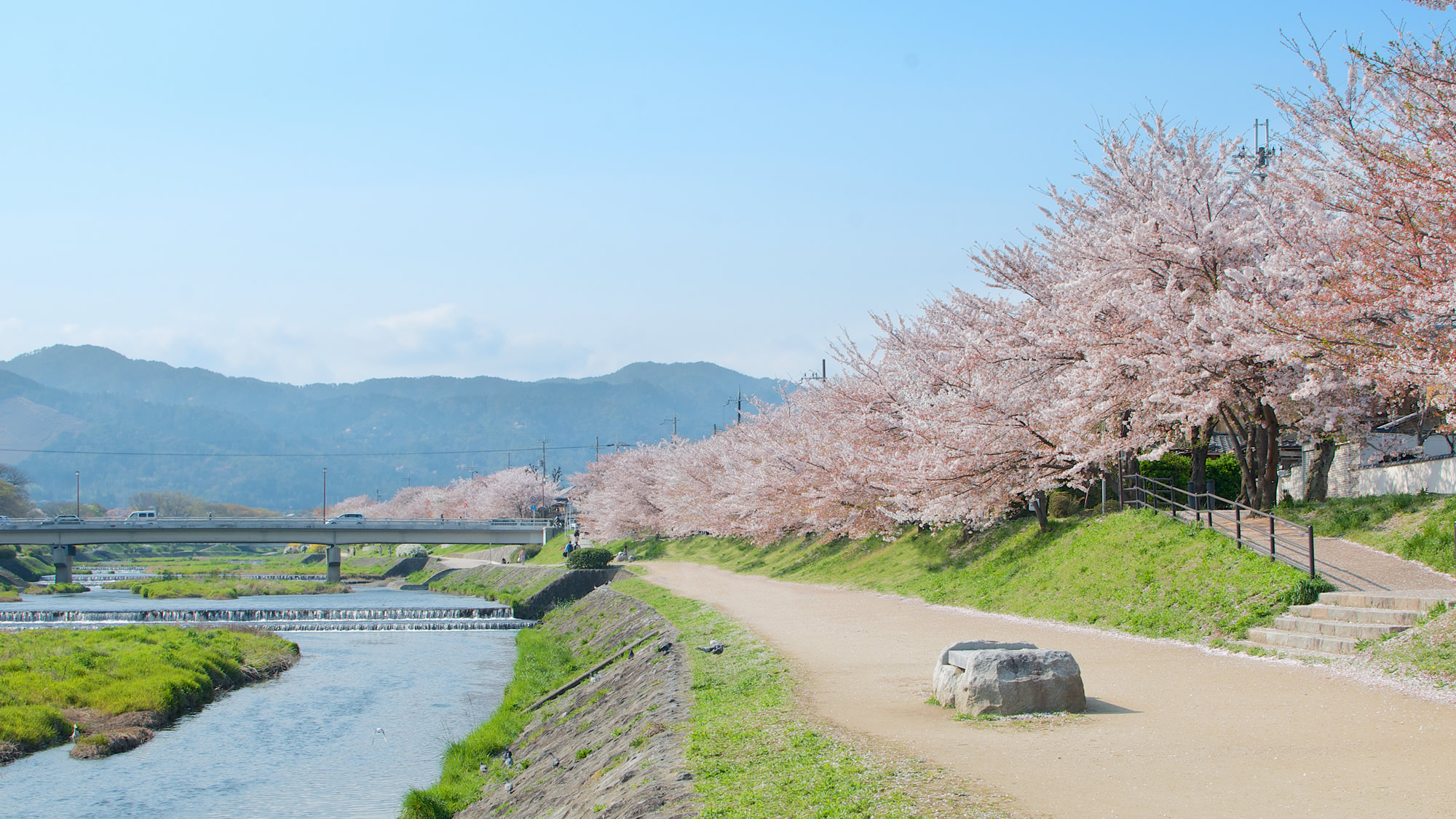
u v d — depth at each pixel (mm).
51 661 31969
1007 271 29156
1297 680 12500
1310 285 18469
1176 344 21031
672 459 68375
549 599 55094
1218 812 7324
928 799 7930
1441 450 28234
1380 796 7555
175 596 79062
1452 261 15172
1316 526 20766
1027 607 21969
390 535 87750
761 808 8180
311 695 32625
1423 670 11766
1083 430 24891
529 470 129000
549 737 20422
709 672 16688
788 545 49125
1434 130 14891
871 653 17344
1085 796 7852
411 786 21609
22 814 19719
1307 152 18125
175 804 20281
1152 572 19766
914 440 30422
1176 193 22703
